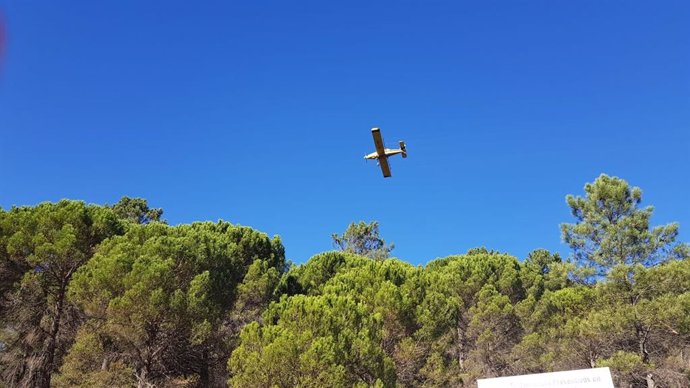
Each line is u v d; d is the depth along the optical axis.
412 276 22.89
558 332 24.75
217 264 19.67
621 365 18.95
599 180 24.53
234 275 21.50
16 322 16.98
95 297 16.17
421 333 20.66
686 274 19.30
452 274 29.31
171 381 16.70
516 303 29.11
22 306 16.98
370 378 17.00
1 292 17.11
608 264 22.80
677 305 18.55
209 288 17.66
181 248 18.06
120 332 15.77
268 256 24.27
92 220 18.62
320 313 16.88
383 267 22.58
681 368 19.56
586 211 24.45
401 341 20.08
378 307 20.58
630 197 23.83
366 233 51.25
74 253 17.23
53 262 16.94
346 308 18.12
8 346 16.77
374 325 18.47
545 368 24.14
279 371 15.08
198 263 18.66
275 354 15.10
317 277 25.33
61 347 17.38
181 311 16.25
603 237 23.66
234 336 18.83
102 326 16.09
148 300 15.82
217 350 18.70
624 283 20.67
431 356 20.34
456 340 25.17
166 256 17.56
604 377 10.08
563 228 24.88
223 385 18.73
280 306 17.84
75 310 17.69
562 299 26.56
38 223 17.41
